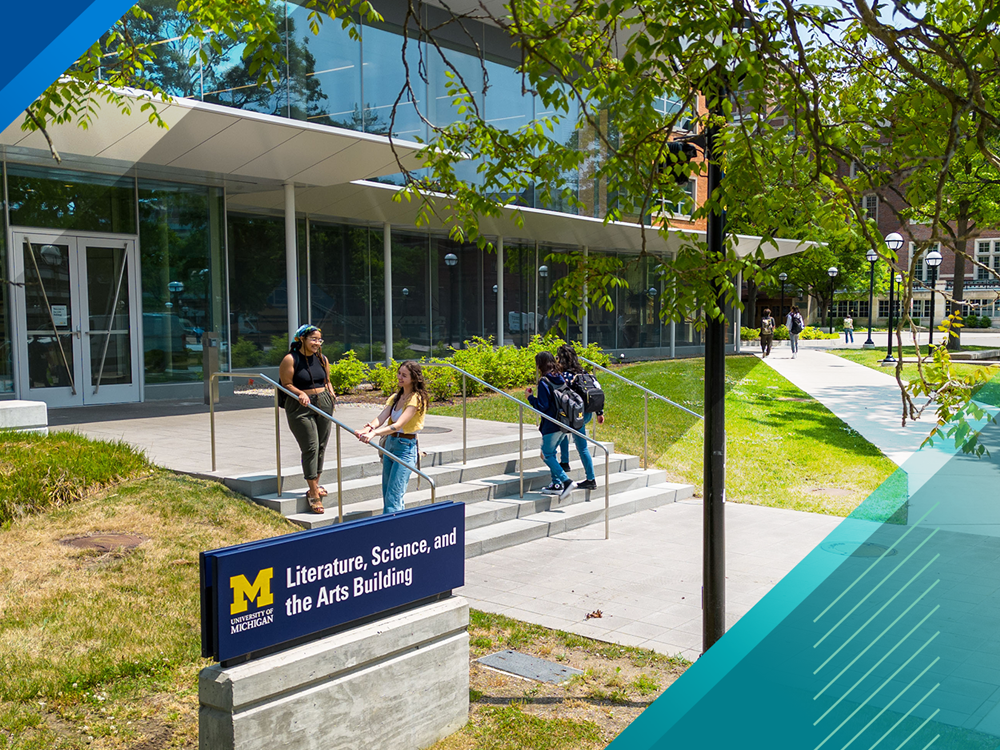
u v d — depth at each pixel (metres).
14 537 6.60
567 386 9.92
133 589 5.95
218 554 3.46
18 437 8.41
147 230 14.61
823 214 4.15
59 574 6.05
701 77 4.21
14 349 12.91
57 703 4.49
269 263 18.50
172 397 15.09
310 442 7.71
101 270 14.02
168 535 6.94
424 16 17.41
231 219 17.86
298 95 13.65
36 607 5.54
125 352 14.41
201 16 5.84
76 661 4.91
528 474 10.30
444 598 4.49
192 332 15.33
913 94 4.14
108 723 4.34
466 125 5.39
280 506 7.81
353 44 14.72
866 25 3.47
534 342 19.81
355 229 20.08
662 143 4.63
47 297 13.32
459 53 18.36
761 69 3.77
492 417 14.02
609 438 13.48
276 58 5.28
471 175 17.42
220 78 12.48
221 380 15.62
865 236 3.85
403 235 21.16
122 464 8.16
